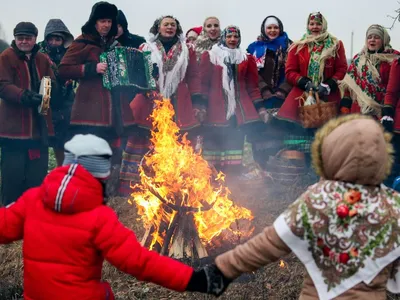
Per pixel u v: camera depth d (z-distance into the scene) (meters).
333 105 7.22
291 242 2.65
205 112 7.27
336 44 7.43
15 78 6.63
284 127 7.50
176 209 4.96
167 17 7.12
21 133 6.62
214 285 2.77
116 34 7.04
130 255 2.72
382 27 7.47
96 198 2.75
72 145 2.78
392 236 2.65
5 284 4.63
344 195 2.63
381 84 7.38
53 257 2.73
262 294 4.43
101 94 6.89
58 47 8.11
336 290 2.64
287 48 8.01
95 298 2.79
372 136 2.62
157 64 7.04
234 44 7.49
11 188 6.73
